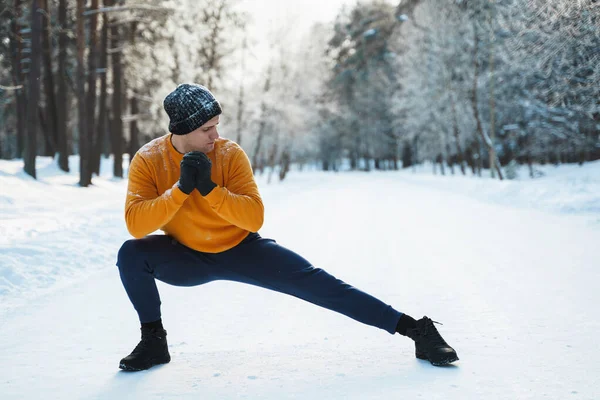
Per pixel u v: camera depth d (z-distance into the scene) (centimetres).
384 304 255
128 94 2458
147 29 2372
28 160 1480
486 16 2439
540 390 219
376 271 544
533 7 1357
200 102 233
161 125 2464
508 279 481
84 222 885
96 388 232
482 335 307
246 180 244
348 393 220
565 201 1131
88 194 1491
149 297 255
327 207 1348
